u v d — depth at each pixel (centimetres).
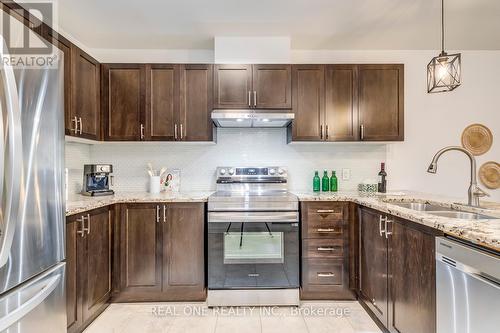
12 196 112
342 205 249
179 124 273
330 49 311
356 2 223
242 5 226
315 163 313
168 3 223
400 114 279
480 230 117
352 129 278
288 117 265
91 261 207
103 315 227
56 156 145
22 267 122
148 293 246
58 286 147
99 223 219
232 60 282
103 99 270
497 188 311
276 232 243
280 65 275
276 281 242
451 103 314
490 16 243
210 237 242
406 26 261
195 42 293
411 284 162
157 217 244
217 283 242
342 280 248
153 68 274
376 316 212
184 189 310
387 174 313
